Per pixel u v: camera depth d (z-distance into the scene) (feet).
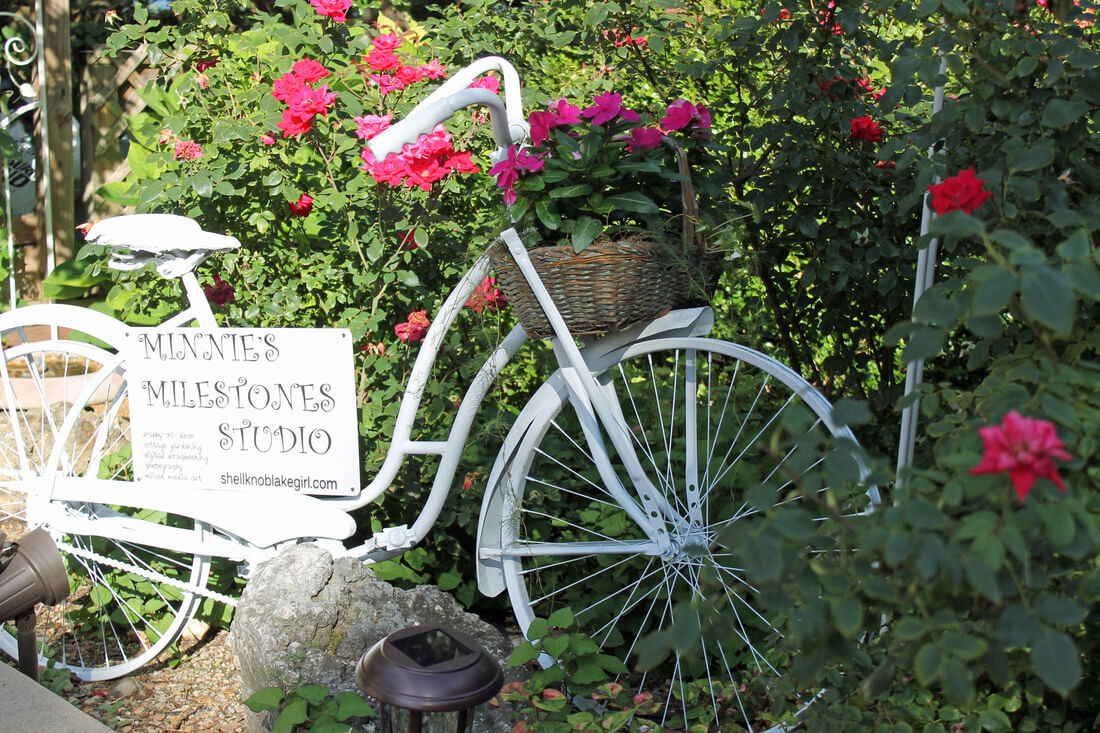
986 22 6.32
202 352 9.05
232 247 9.08
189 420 9.21
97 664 9.73
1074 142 6.25
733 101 12.65
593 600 9.56
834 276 10.09
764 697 8.03
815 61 9.27
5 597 7.47
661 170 7.63
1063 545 4.16
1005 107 6.20
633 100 12.82
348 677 7.75
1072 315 4.02
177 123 10.73
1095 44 6.72
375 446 10.37
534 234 7.78
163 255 8.96
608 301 7.52
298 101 9.66
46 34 16.25
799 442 4.94
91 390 9.69
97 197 17.54
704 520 8.63
